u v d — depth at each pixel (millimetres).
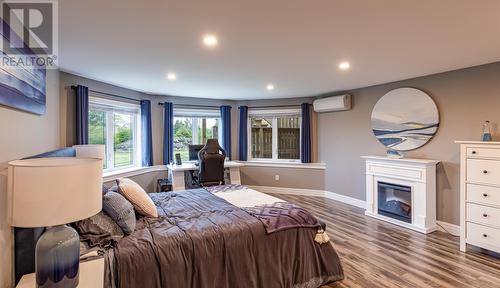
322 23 2068
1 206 1335
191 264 1822
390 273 2510
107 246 1728
